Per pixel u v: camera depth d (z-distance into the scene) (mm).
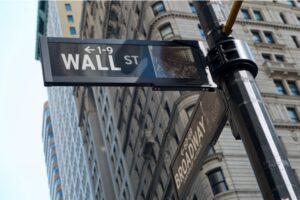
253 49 55469
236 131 6730
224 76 6984
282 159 6133
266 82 52031
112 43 7551
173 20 52812
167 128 49000
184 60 7551
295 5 65125
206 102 7434
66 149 128625
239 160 41812
